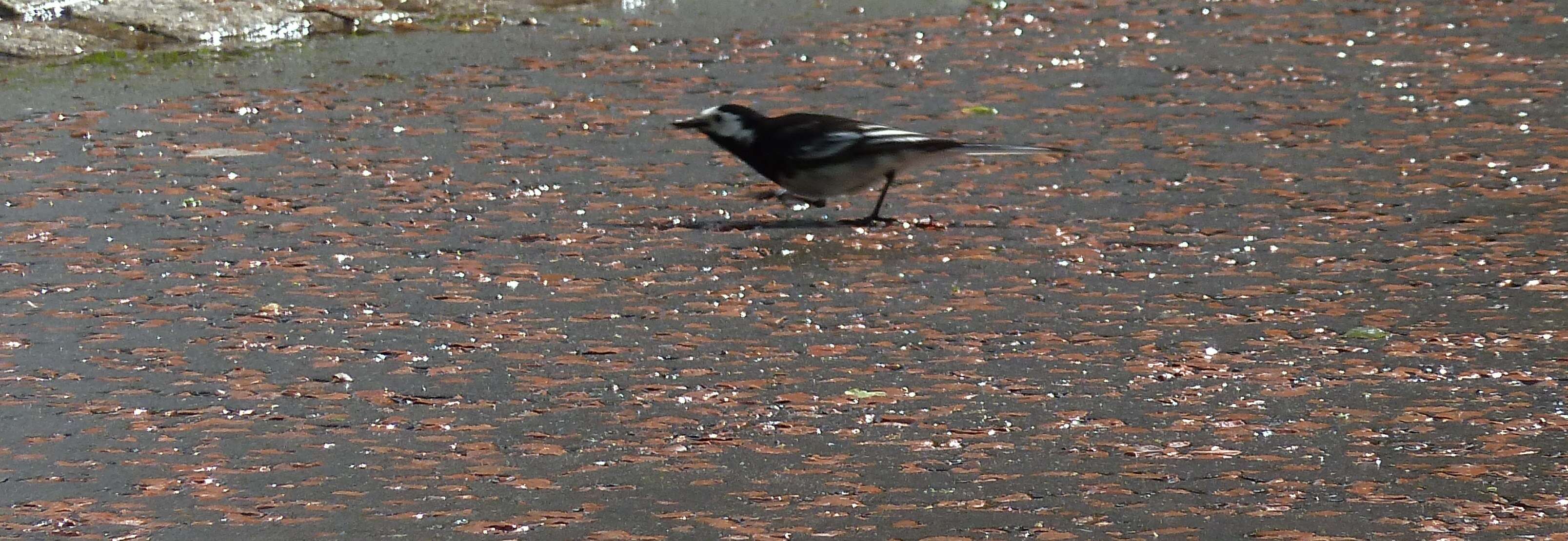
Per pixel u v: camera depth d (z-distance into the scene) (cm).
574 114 1803
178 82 1908
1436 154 1627
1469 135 1691
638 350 1139
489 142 1694
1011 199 1508
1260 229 1405
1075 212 1464
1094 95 1872
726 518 875
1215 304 1223
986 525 863
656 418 1017
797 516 877
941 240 1392
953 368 1100
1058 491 905
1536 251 1334
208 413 1027
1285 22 2217
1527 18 2217
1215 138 1692
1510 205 1459
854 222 1448
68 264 1323
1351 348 1128
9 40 2008
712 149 1680
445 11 2223
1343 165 1593
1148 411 1022
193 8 2116
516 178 1577
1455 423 994
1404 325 1173
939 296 1248
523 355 1129
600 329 1181
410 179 1568
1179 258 1334
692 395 1055
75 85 1889
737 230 1430
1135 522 865
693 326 1187
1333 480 915
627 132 1734
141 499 902
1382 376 1076
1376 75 1944
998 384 1070
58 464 948
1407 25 2192
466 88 1900
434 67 1992
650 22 2214
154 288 1268
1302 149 1652
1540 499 885
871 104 1830
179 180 1553
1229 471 930
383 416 1023
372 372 1097
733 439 984
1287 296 1241
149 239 1388
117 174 1570
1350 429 989
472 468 945
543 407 1038
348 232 1411
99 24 2064
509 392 1063
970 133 1720
